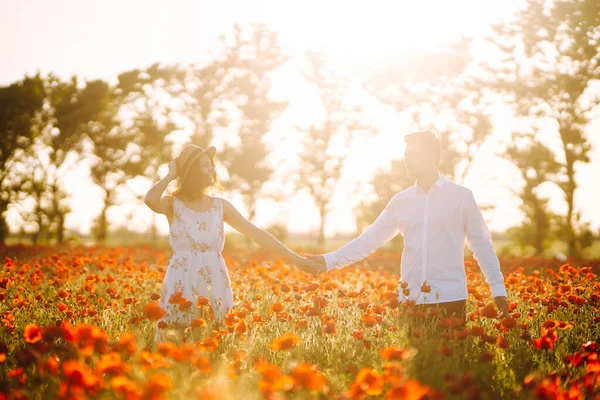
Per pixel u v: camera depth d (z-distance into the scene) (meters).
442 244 4.23
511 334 4.17
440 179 4.32
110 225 34.22
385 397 2.92
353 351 3.71
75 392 2.42
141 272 8.03
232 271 8.73
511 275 7.25
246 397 2.90
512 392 3.14
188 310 4.10
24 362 3.05
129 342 2.88
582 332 4.58
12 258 13.12
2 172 34.00
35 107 34.88
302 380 2.31
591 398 3.01
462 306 4.21
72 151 34.69
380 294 5.90
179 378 2.88
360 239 4.68
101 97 33.97
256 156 33.38
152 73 33.59
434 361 3.38
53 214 33.97
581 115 26.31
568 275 7.06
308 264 4.70
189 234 4.35
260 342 4.04
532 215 25.73
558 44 26.98
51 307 5.11
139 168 33.97
